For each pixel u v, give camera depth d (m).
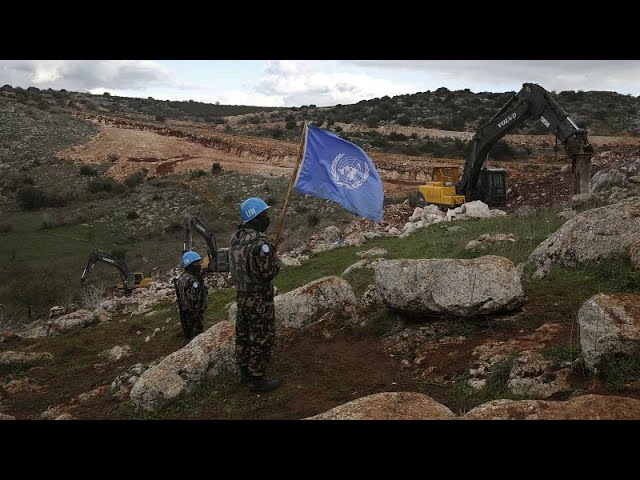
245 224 5.39
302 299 7.04
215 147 53.66
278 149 48.88
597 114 60.06
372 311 7.05
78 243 30.09
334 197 5.82
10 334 11.27
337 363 5.88
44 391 7.38
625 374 4.16
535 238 9.38
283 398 5.20
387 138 53.69
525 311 5.85
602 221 6.75
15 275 23.59
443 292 5.91
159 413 5.32
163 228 31.61
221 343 6.07
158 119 78.50
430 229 13.77
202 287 7.64
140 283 18.75
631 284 5.79
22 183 43.00
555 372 4.45
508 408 3.53
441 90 82.06
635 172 15.86
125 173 46.06
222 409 5.14
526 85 16.72
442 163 39.72
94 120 63.41
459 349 5.49
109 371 7.95
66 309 15.58
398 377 5.29
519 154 44.12
